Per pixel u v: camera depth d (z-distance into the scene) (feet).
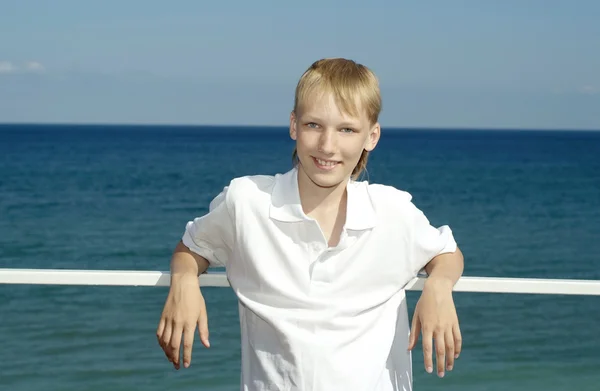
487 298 30.76
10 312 26.91
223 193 6.38
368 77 6.11
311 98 5.95
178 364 6.17
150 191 92.38
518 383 20.01
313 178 6.10
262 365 6.27
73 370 20.22
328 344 6.06
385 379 6.36
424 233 6.30
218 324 24.71
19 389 18.63
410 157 195.42
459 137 529.86
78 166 137.49
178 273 6.31
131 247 51.52
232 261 6.44
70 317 26.20
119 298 29.04
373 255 6.20
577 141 412.36
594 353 23.08
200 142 305.73
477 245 55.11
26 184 99.50
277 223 6.15
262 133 555.28
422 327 6.03
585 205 84.28
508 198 90.94
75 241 53.83
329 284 6.17
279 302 6.19
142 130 640.17
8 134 444.14
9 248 50.96
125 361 20.98
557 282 6.56
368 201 6.18
